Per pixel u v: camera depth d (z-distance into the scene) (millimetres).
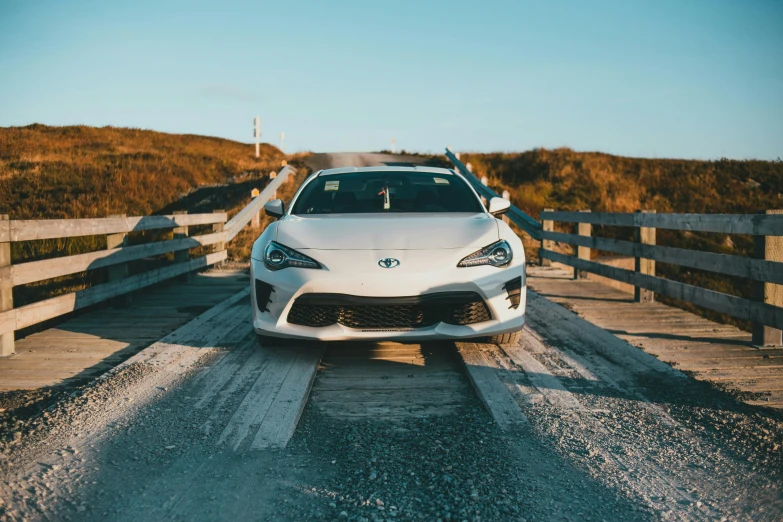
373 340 3881
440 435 2910
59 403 3289
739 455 2633
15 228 4285
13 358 4289
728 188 21391
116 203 14312
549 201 19484
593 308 6297
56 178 16391
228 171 22516
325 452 2723
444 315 3918
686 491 2305
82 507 2191
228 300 6426
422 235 4086
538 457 2627
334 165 24891
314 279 3814
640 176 22656
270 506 2203
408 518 2096
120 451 2689
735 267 4688
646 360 4133
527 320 5465
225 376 3771
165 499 2256
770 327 4570
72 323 5473
